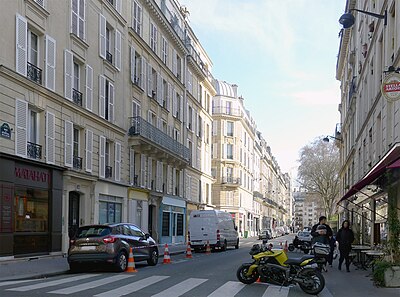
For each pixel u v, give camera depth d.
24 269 14.90
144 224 30.80
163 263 18.97
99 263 14.83
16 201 17.53
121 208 27.38
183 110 41.31
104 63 25.34
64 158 20.84
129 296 9.84
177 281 12.53
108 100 25.92
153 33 33.81
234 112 70.94
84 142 22.95
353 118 34.75
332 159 66.06
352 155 35.50
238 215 69.38
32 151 18.61
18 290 10.30
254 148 88.56
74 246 14.91
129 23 28.94
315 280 10.72
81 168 22.73
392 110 16.56
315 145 67.81
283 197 155.75
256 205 89.06
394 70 14.65
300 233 35.09
